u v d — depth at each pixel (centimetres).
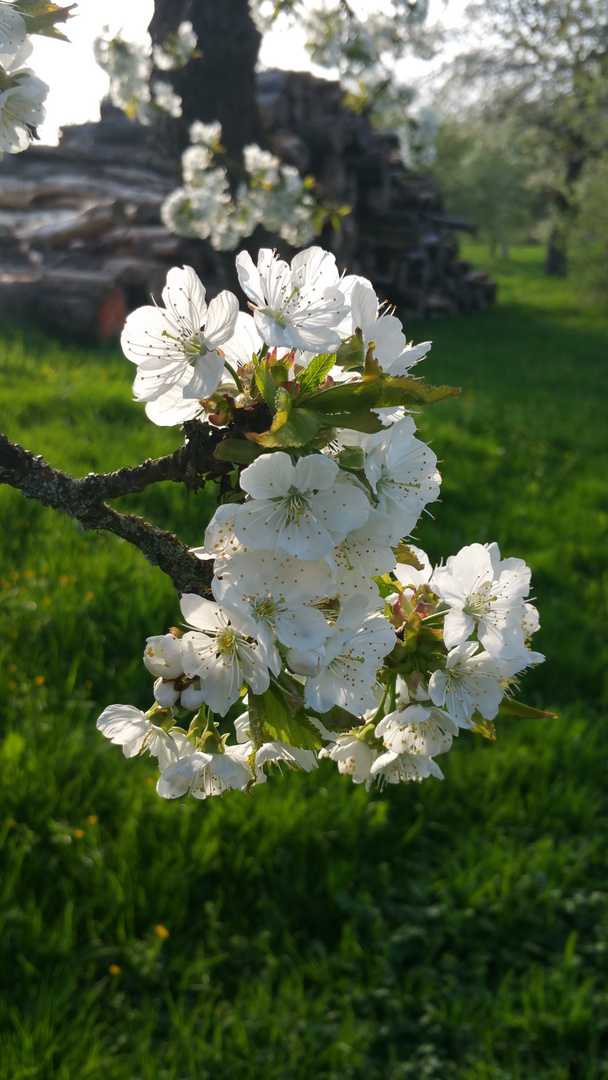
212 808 354
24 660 420
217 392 108
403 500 111
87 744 380
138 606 465
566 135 2745
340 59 705
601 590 600
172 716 117
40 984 280
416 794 390
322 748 115
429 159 801
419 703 123
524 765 408
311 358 108
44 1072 252
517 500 732
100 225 1133
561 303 2522
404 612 126
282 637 99
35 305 1009
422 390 102
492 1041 292
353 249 1559
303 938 322
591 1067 282
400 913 332
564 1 2116
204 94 736
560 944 332
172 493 565
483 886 339
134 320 107
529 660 122
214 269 1123
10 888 300
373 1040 287
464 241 5203
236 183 742
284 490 98
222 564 100
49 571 483
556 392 1235
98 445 633
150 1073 257
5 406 680
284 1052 277
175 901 314
